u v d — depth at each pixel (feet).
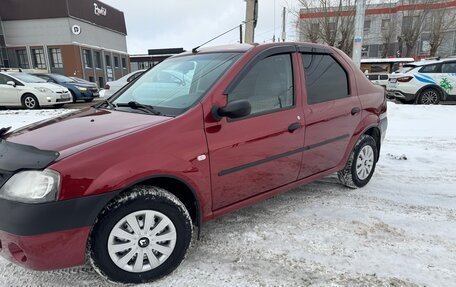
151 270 7.75
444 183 14.11
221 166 8.57
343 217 11.02
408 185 13.88
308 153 10.80
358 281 7.84
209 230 10.20
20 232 6.41
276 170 9.96
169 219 7.79
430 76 36.19
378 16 119.85
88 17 140.67
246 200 9.53
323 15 77.92
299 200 12.38
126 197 7.20
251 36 27.07
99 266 7.23
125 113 9.16
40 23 129.80
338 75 12.02
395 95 38.96
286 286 7.69
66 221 6.59
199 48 11.78
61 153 6.87
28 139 7.87
